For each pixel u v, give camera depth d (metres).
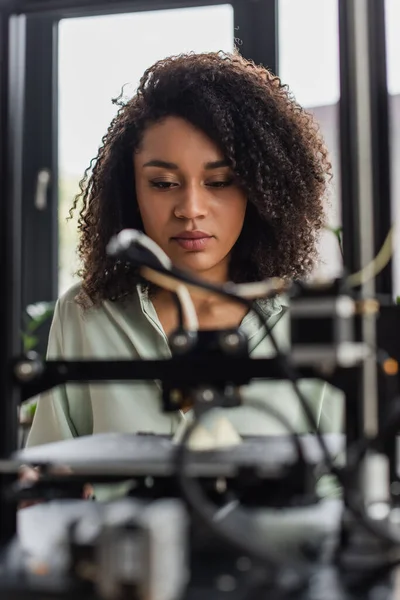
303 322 0.73
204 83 1.43
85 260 1.56
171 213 1.39
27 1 0.85
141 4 0.87
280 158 1.47
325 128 2.04
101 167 1.55
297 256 1.55
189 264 1.40
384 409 0.77
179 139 1.37
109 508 0.72
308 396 1.27
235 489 0.78
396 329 0.80
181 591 0.64
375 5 0.87
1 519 0.78
